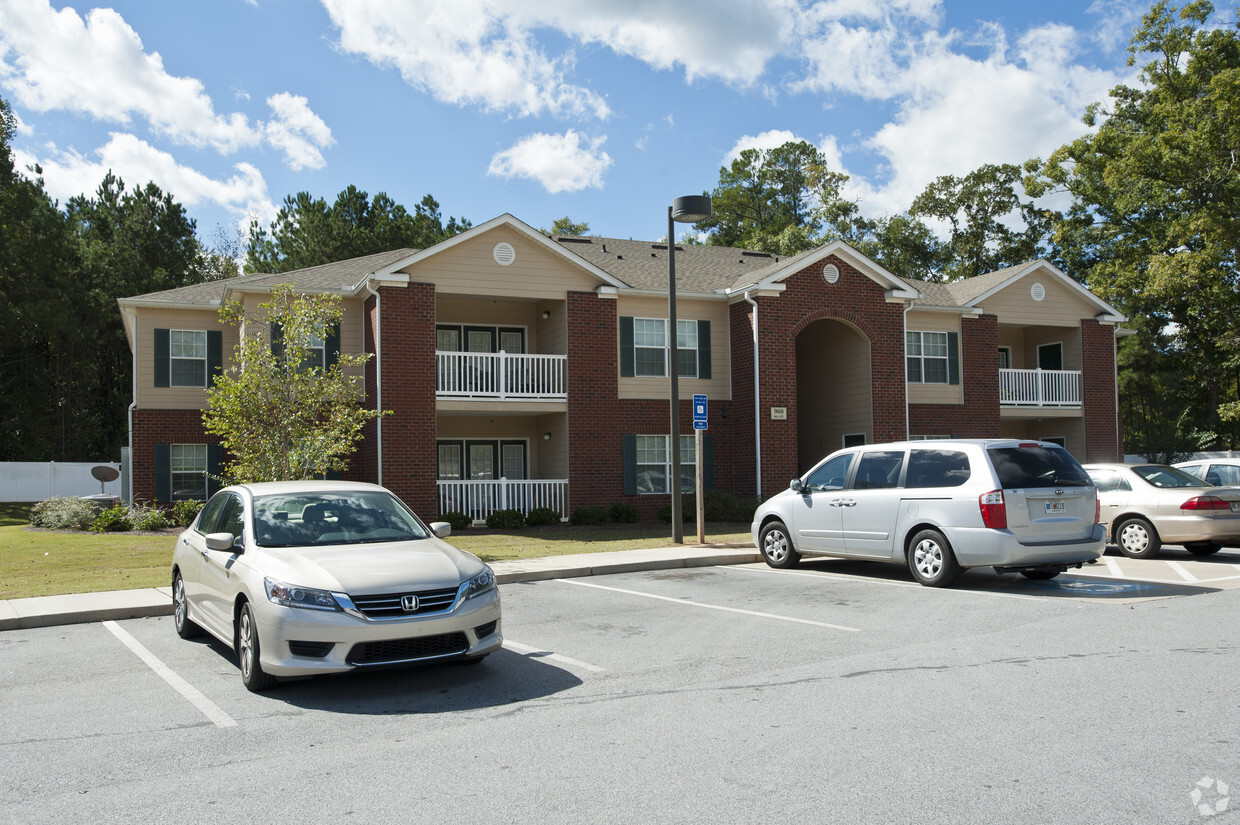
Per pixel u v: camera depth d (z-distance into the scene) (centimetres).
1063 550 1102
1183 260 3097
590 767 508
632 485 2242
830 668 731
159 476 2122
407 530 816
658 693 668
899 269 4816
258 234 5344
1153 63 3659
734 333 2381
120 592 1171
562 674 735
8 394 4141
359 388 2133
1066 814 427
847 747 531
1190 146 3225
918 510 1168
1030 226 4734
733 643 840
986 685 664
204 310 2188
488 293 2106
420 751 545
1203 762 495
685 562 1447
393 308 2000
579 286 2203
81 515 2134
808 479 1359
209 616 818
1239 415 3241
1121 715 582
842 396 2522
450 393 2084
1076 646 790
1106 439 2789
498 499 2189
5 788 496
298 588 667
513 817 438
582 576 1348
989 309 2661
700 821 427
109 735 594
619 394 2273
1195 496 1375
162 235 4734
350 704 657
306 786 489
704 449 2339
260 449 1486
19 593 1174
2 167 3666
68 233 4331
